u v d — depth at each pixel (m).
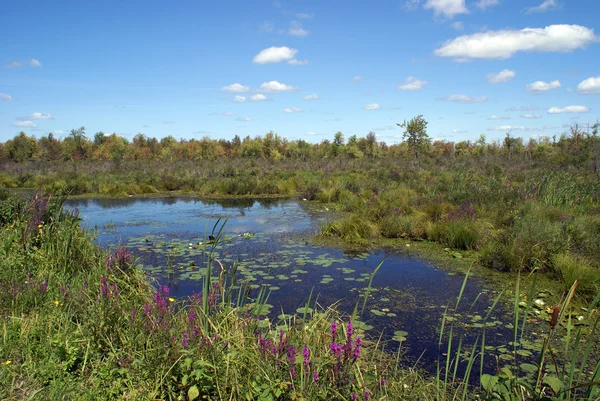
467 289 5.74
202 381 2.78
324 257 7.41
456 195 10.98
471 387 3.36
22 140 42.09
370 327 4.46
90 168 27.20
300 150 41.16
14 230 5.75
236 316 3.59
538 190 10.63
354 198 13.11
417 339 4.25
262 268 6.70
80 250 5.49
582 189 10.55
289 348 2.77
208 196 17.31
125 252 5.59
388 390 2.94
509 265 6.55
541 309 5.01
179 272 6.44
